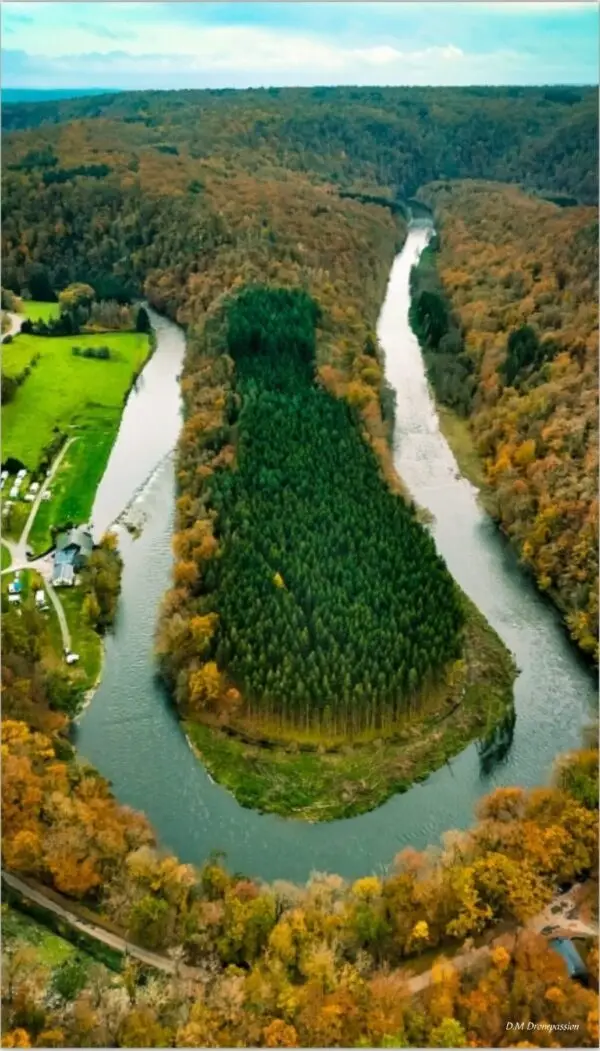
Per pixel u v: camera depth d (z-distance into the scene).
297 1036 93.69
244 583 157.25
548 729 145.75
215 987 98.81
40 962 103.12
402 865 116.38
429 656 144.88
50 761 129.00
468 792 134.62
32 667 146.75
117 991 98.62
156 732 143.00
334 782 134.62
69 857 112.88
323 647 145.38
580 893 112.50
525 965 100.12
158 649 154.00
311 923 106.06
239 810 131.00
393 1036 93.56
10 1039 93.56
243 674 143.62
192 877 112.88
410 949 106.25
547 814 119.50
